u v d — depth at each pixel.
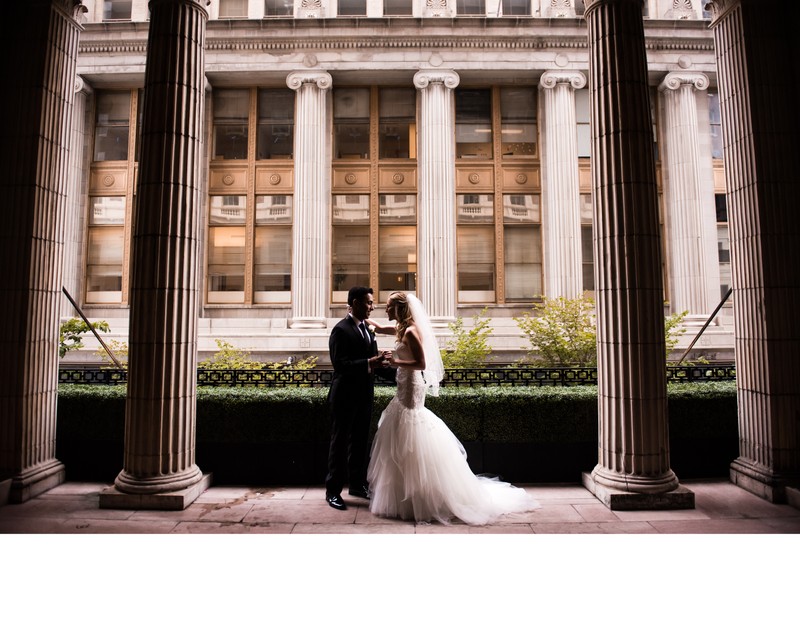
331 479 5.47
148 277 5.53
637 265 5.54
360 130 15.65
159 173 5.57
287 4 15.62
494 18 14.71
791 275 5.89
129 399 5.54
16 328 5.83
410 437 5.11
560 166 14.73
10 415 5.75
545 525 4.91
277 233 15.35
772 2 6.18
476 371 7.11
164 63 5.70
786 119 6.05
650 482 5.39
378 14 15.59
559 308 9.90
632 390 5.50
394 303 5.45
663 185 15.38
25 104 6.04
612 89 5.73
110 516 5.16
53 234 6.22
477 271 15.34
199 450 6.34
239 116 15.62
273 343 13.65
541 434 6.34
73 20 6.50
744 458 6.16
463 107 15.71
